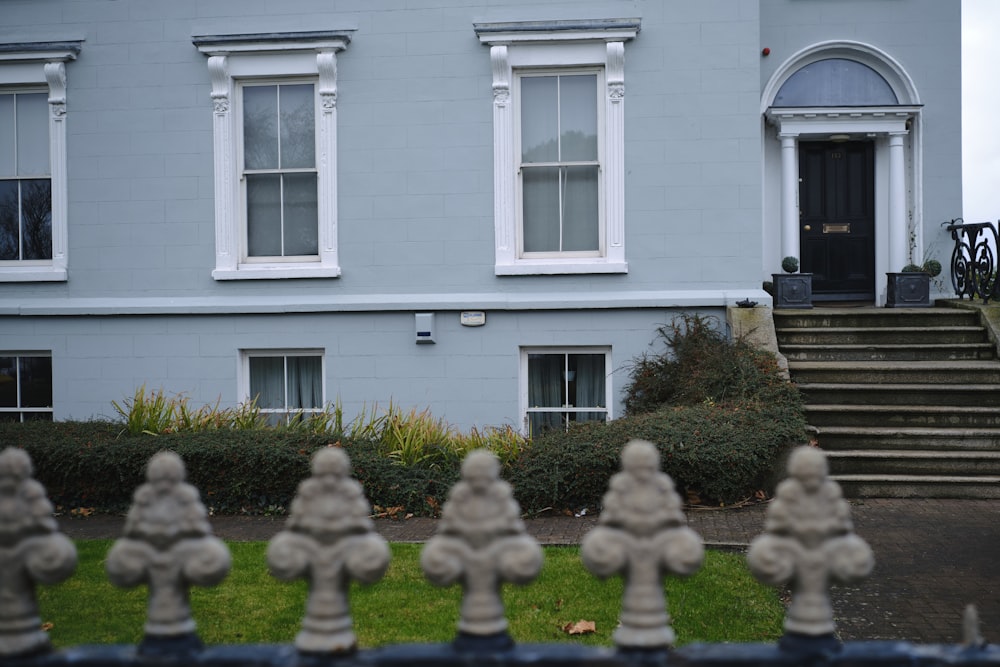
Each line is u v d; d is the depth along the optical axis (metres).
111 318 12.73
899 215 14.72
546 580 7.02
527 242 12.61
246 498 9.79
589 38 12.08
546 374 12.42
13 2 12.82
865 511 9.53
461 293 12.38
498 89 12.25
